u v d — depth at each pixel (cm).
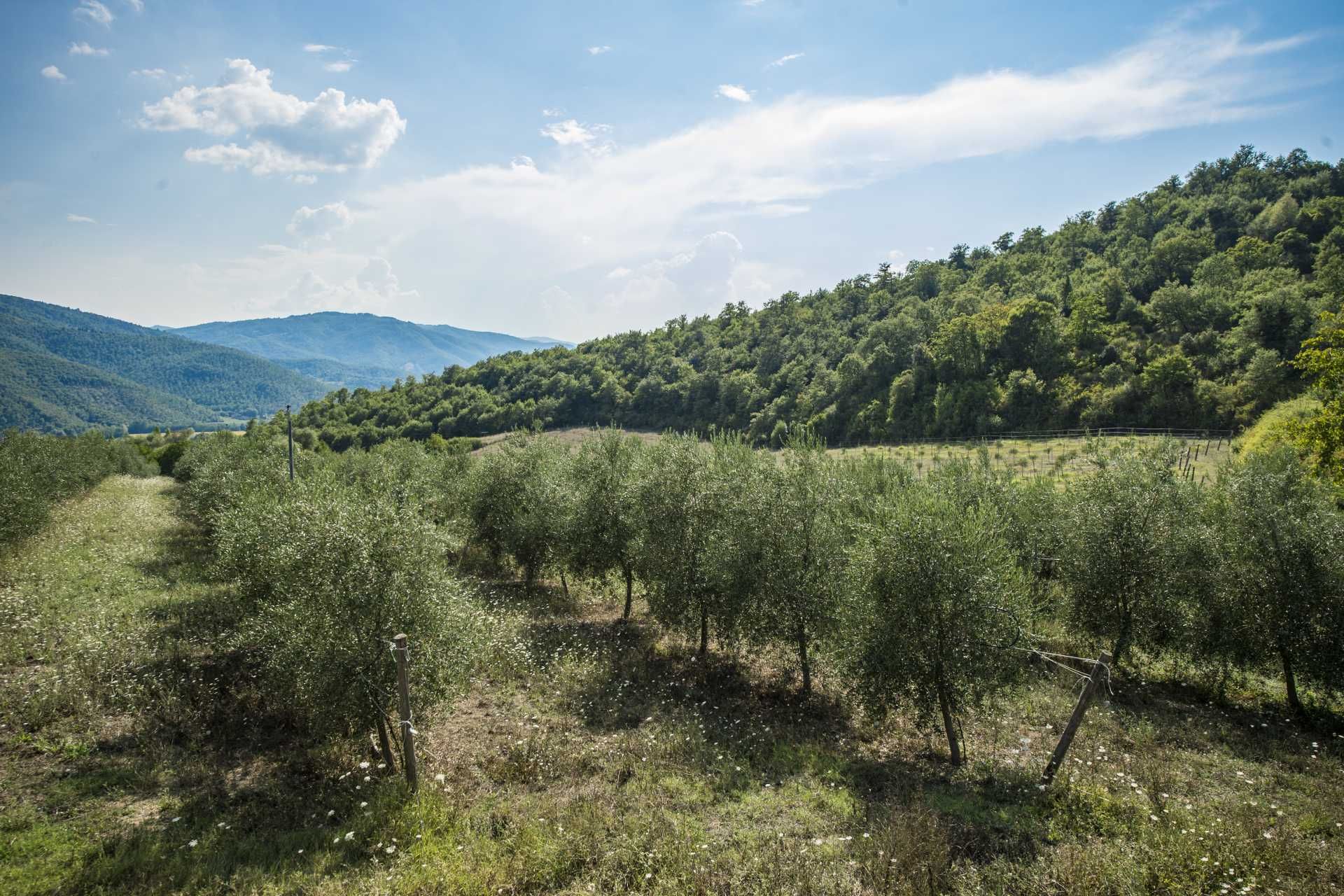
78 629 1460
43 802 895
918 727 1227
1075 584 1761
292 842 859
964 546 1191
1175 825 902
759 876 793
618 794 1014
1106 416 5706
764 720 1384
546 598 2408
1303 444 2380
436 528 1224
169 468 6400
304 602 1073
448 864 812
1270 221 8706
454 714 1326
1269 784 1105
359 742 1115
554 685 1505
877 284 11619
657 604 1803
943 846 833
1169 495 1734
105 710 1165
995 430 6022
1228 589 1571
